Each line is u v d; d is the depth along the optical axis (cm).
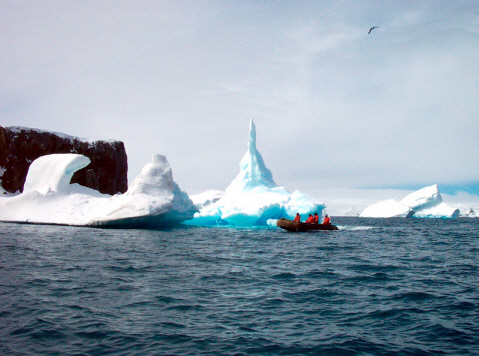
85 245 1984
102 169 4700
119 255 1688
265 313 877
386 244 2423
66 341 700
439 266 1538
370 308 923
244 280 1221
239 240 2406
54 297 983
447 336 745
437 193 10838
